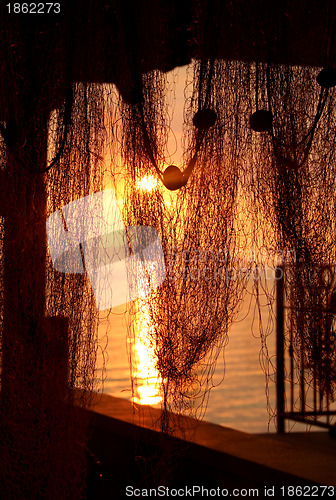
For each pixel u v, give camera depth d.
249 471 2.39
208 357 1.93
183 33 1.91
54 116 1.97
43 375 1.99
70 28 1.89
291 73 1.95
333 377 1.99
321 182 1.97
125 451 2.80
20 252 2.01
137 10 1.90
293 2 1.97
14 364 2.03
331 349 1.98
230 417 6.92
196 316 1.89
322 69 1.95
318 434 3.33
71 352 1.96
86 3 1.94
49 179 1.97
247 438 2.70
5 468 2.05
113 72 1.94
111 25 1.93
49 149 1.97
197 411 2.02
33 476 2.05
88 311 1.96
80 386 1.98
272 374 2.06
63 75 1.94
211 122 1.85
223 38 1.92
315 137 1.97
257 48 1.93
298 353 1.98
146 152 1.89
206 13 1.89
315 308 1.95
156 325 1.88
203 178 1.89
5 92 1.94
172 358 1.88
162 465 1.98
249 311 1.93
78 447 2.03
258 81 1.92
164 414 1.93
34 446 2.04
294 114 1.95
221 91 1.91
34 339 2.01
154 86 1.91
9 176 1.99
